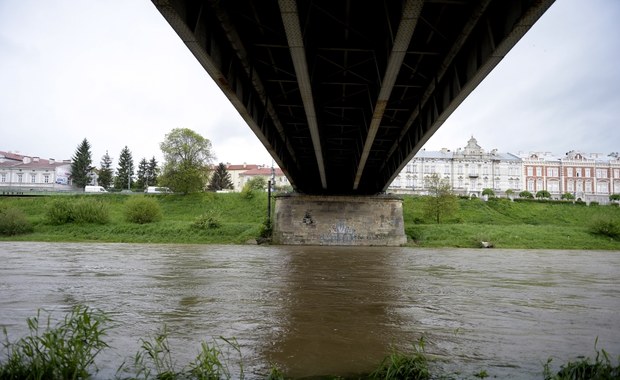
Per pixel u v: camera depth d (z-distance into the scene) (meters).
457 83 14.80
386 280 16.86
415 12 10.03
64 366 5.56
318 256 28.23
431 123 18.69
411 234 45.19
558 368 6.55
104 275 17.19
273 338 8.09
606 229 46.50
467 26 11.94
